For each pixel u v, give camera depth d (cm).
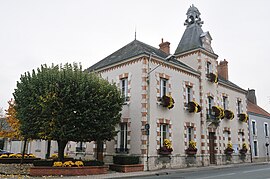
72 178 1292
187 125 2098
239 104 2933
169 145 1850
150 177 1392
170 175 1498
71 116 1438
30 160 2108
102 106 1547
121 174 1484
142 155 1720
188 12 2756
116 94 1666
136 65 1903
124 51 2231
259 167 2130
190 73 2239
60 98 1443
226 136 2583
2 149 3359
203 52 2428
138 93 1844
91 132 1485
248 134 2938
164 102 1895
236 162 2636
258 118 3275
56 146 2673
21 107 1540
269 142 3366
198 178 1319
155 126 1834
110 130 1571
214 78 2423
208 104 2397
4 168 1678
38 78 1533
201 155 2175
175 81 2075
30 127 1491
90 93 1536
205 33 2530
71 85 1494
